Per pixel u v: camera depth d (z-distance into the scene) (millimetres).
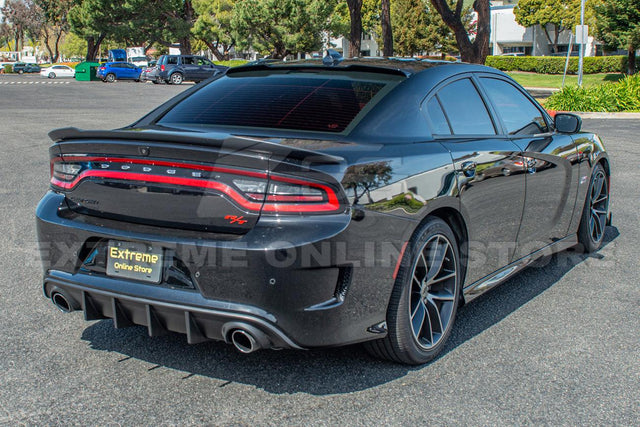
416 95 3285
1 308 3869
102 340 3416
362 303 2713
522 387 2928
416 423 2596
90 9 53188
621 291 4316
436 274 3150
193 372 3041
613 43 35812
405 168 2871
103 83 42969
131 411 2676
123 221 2836
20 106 21547
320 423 2592
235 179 2574
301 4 46625
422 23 64438
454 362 3188
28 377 2979
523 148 3844
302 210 2527
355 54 23375
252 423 2588
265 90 3465
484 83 3908
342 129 3008
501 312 3918
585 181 4770
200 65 41312
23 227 5809
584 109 19203
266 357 3209
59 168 3055
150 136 2666
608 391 2902
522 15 58375
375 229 2682
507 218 3721
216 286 2578
